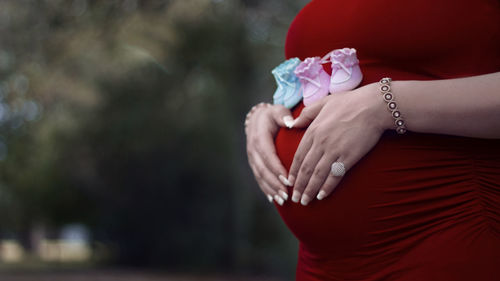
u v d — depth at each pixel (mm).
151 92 16859
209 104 17453
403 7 1180
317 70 1254
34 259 26375
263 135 1407
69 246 36344
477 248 986
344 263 1164
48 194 19312
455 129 995
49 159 17438
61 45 11945
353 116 1080
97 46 12109
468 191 1030
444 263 1001
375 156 1102
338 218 1142
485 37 1109
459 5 1134
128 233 20094
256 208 19328
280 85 1468
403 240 1074
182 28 14383
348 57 1191
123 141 17641
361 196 1108
